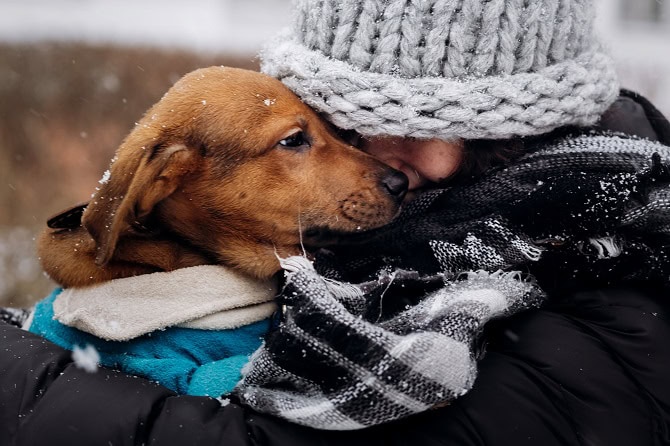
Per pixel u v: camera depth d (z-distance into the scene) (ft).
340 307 5.57
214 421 5.60
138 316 6.78
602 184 6.27
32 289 19.71
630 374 5.79
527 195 6.49
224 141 7.63
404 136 6.68
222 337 6.89
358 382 5.30
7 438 5.88
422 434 5.60
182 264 7.64
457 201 6.97
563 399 5.70
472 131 6.48
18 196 25.68
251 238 7.72
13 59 28.30
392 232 7.23
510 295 5.99
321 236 7.84
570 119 6.72
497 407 5.64
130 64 29.55
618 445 5.59
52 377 6.14
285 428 5.59
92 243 7.39
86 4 42.80
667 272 6.18
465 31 6.40
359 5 6.67
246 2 43.70
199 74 8.09
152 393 5.87
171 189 7.54
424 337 5.33
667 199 6.07
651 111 7.95
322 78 6.77
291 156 7.78
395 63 6.60
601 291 6.27
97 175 27.71
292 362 5.54
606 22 43.86
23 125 27.71
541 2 6.47
